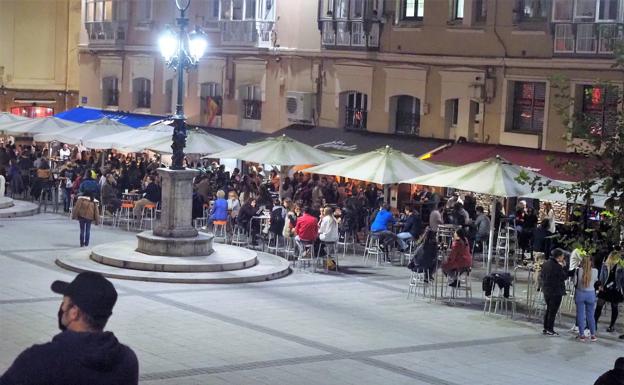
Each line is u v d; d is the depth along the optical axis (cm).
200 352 1709
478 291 2550
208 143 3550
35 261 2605
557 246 2700
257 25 4344
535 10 3378
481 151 3459
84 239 2916
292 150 3225
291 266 2745
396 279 2648
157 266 2444
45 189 3872
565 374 1725
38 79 5741
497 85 3481
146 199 3441
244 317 2034
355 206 3203
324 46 4081
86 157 4688
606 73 3155
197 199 3359
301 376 1589
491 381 1638
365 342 1875
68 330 557
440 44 3653
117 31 5150
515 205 3391
